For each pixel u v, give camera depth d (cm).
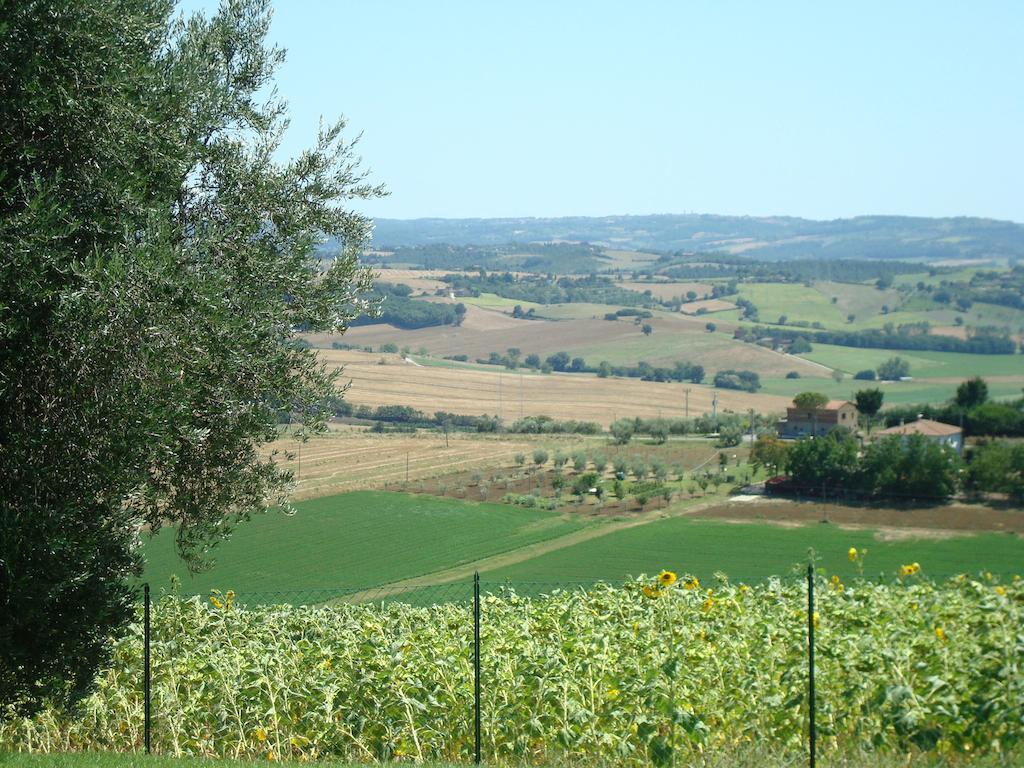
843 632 1190
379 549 6431
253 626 1570
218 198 1307
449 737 1170
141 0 1209
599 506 8175
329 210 1409
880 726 1031
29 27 1051
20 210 1063
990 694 997
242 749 1205
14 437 990
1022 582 1257
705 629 1241
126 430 988
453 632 1366
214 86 1261
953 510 7081
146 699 1138
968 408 11131
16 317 980
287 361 1306
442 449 11081
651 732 1055
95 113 1088
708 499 8156
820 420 12138
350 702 1205
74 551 984
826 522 7038
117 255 1003
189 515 1281
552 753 1125
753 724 1096
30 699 1073
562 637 1270
